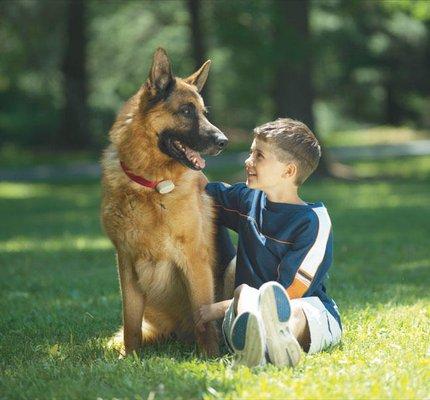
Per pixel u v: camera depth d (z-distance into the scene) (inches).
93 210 957.8
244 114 2443.4
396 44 2150.6
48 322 336.2
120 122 279.1
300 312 248.2
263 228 261.6
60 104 1999.3
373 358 241.0
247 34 1219.9
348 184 1220.5
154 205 266.4
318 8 1488.7
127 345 278.1
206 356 255.8
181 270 273.6
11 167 1617.9
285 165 258.2
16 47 1795.0
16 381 230.2
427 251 555.8
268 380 210.4
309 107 1267.2
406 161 1626.5
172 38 1827.0
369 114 2837.1
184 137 276.4
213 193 285.7
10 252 588.1
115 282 448.1
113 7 1839.3
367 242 602.5
